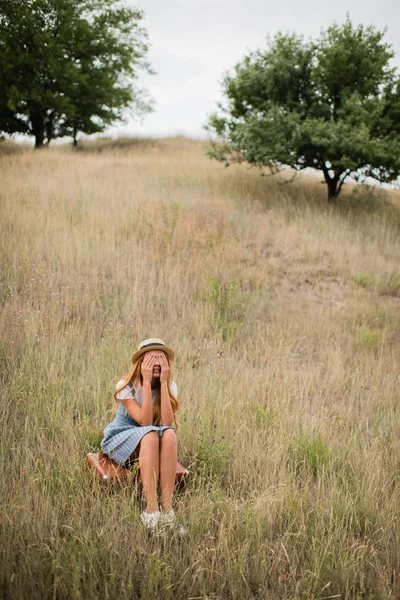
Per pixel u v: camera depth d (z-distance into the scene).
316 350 8.04
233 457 5.04
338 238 13.17
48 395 5.56
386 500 4.53
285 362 7.29
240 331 8.17
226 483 4.72
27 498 3.98
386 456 5.26
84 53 26.89
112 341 6.96
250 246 11.93
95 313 7.90
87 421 5.09
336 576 3.69
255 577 3.68
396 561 3.97
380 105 15.63
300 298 10.12
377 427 5.96
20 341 6.59
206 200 14.39
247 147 16.22
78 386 5.89
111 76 28.31
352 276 11.27
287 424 5.70
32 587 3.31
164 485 4.22
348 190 19.33
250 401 6.01
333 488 4.51
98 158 22.33
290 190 17.53
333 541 3.97
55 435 4.95
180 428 5.25
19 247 9.55
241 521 4.08
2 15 24.41
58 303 7.74
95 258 9.54
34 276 8.52
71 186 15.14
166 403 4.53
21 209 12.07
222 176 18.55
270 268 11.03
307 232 13.16
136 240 10.93
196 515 4.07
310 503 4.46
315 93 17.09
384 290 10.93
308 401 6.32
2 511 3.81
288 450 5.25
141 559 3.71
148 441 4.25
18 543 3.62
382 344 8.20
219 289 9.02
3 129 27.28
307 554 3.90
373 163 15.77
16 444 4.84
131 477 4.35
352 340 8.36
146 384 4.48
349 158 15.20
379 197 18.67
